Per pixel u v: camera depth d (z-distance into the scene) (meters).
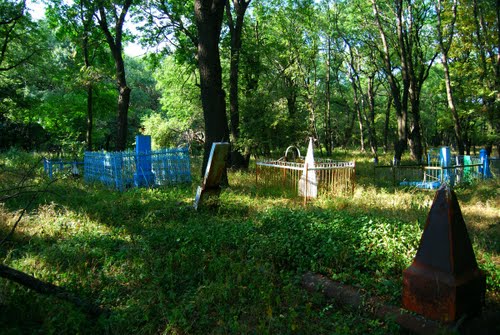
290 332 3.71
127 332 3.81
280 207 9.02
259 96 19.33
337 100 42.56
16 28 24.22
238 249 5.87
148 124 35.78
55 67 27.45
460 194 12.70
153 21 21.50
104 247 6.12
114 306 4.34
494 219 8.34
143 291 4.52
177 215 8.62
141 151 13.80
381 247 5.45
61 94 28.94
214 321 4.00
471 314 3.55
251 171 17.94
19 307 3.89
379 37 27.81
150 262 5.44
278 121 18.09
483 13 20.17
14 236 6.59
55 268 5.20
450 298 3.42
